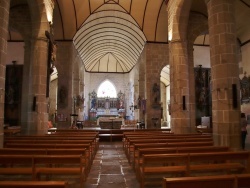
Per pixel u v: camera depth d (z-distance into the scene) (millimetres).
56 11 21172
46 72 13734
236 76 9453
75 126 21891
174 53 14961
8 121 23703
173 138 10375
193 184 3363
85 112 39500
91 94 41188
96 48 33531
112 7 22422
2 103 8664
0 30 8633
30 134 13031
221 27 9633
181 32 14938
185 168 6277
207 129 16938
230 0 9781
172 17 15375
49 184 3137
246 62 18094
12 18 17703
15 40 24281
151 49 24094
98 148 15359
